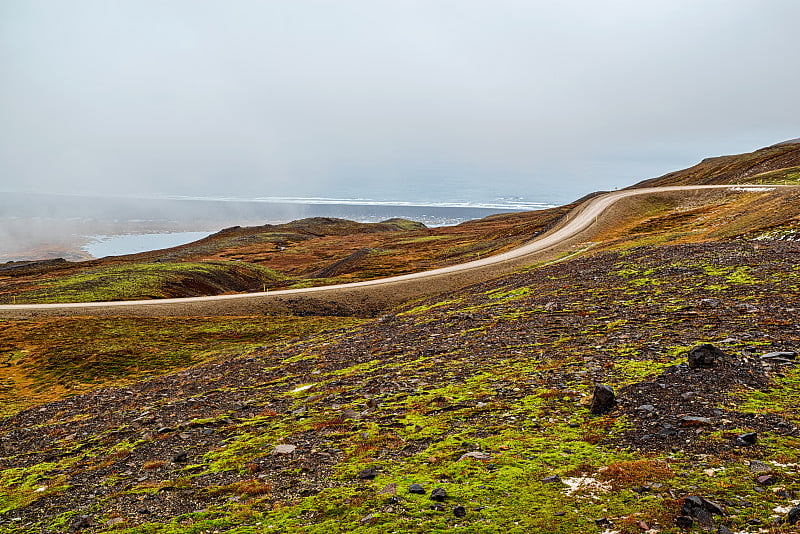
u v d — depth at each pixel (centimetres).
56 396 4772
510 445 1482
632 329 2819
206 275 11969
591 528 981
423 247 15188
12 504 1594
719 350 1952
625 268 5100
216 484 1510
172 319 7575
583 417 1652
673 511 1007
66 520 1391
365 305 8238
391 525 1062
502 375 2338
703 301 3175
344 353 3797
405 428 1794
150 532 1205
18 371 5625
